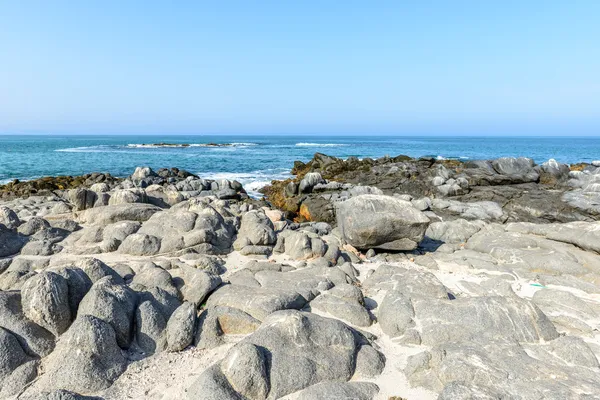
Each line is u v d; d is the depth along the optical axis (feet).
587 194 58.59
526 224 42.91
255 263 31.99
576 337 20.71
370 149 271.08
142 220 39.04
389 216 36.68
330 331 19.58
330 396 16.56
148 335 20.35
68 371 17.52
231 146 301.02
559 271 32.86
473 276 33.22
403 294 24.26
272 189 87.71
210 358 19.90
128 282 25.88
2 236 32.58
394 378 18.65
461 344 19.85
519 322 21.39
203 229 34.58
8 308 19.38
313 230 47.06
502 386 16.61
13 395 16.97
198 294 24.40
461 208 58.29
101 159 166.50
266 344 18.37
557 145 391.24
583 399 15.65
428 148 296.30
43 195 71.41
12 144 319.06
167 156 185.57
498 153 237.04
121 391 17.61
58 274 20.99
